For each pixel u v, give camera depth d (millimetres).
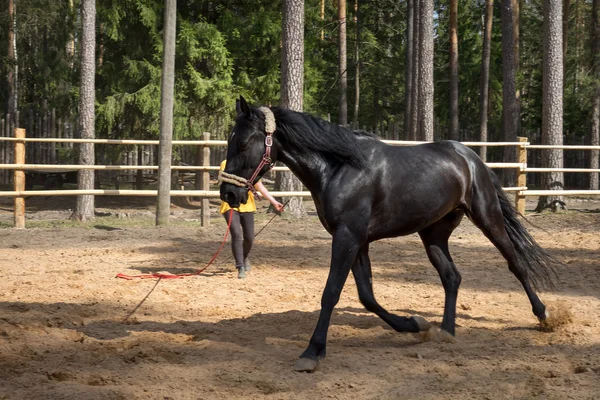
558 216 16484
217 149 22453
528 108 38156
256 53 21984
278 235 13258
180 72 20656
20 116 24094
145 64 20031
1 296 7598
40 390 4430
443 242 6176
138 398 4371
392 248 11680
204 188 14594
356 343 5855
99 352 5398
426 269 9734
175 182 23234
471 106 40844
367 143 5555
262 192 8773
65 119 25219
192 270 9531
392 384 4719
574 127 32812
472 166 6074
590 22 27875
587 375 4855
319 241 12539
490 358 5312
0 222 15172
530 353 5461
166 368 4949
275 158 5422
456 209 6047
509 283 8711
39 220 15844
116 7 19750
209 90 20391
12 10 30984
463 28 40906
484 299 7742
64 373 4785
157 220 14719
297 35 16016
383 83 36500
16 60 31922
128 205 21234
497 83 37344
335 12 34344
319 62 24234
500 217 6199
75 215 15734
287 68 16062
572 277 9094
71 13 32938
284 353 5449
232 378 4773
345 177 5285
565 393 4465
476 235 13430
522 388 4602
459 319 6762
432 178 5621
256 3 21578
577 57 29656
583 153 27922
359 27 32875
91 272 9273
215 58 20344
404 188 5492
